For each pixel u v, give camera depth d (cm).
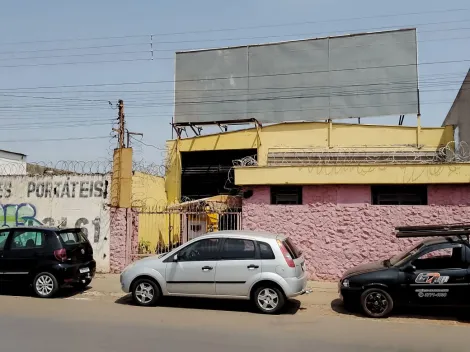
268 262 842
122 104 1367
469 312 866
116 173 1345
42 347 584
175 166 1822
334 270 1175
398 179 1141
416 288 812
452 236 867
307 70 1736
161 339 636
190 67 1844
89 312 825
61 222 1362
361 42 1698
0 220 1406
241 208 1269
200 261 873
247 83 1784
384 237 1156
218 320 778
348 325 766
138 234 1359
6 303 907
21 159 2303
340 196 1188
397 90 1652
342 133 1684
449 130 1605
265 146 1744
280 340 649
